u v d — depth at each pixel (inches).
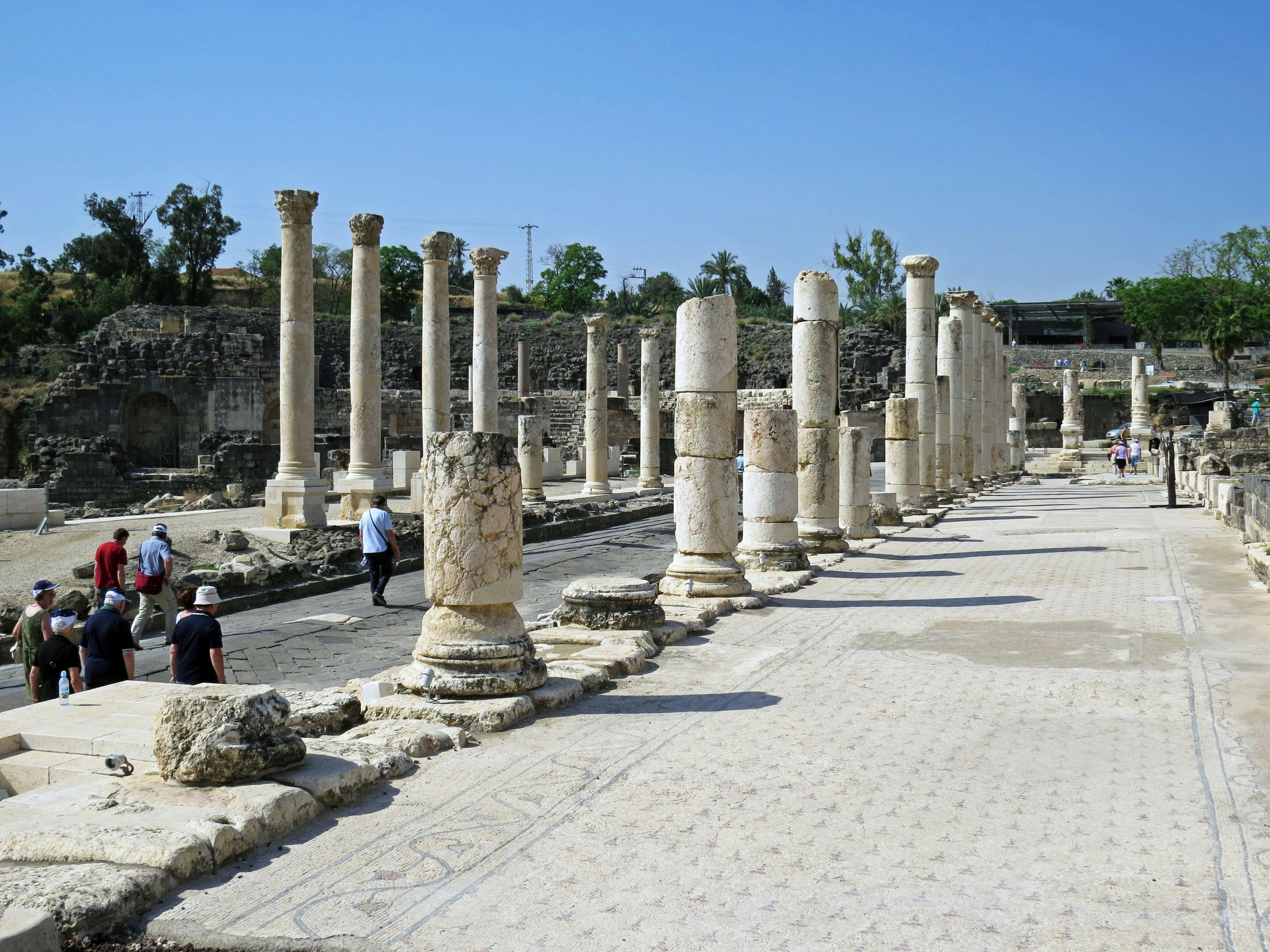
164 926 186.9
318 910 192.1
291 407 885.2
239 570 722.8
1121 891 191.6
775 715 319.6
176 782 243.4
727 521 536.7
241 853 215.9
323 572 788.0
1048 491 1555.1
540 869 207.9
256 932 184.2
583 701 345.1
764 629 470.3
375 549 682.2
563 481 1823.3
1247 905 184.4
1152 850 209.5
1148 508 1116.5
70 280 4532.5
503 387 3535.9
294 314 887.7
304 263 891.4
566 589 453.7
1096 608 497.7
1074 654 394.9
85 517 1234.0
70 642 416.8
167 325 2471.7
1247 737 280.5
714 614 497.0
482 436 339.6
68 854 206.5
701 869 205.9
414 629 604.4
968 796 243.6
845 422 834.8
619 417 2583.7
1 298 3582.7
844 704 331.3
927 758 273.3
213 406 2102.6
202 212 4185.5
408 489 1325.0
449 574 336.8
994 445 1803.6
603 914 187.8
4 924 165.6
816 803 240.8
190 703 245.0
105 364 2108.8
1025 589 566.3
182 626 372.8
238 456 1866.4
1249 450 1768.0
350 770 251.3
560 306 4827.8
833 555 725.9
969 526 986.1
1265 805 231.1
